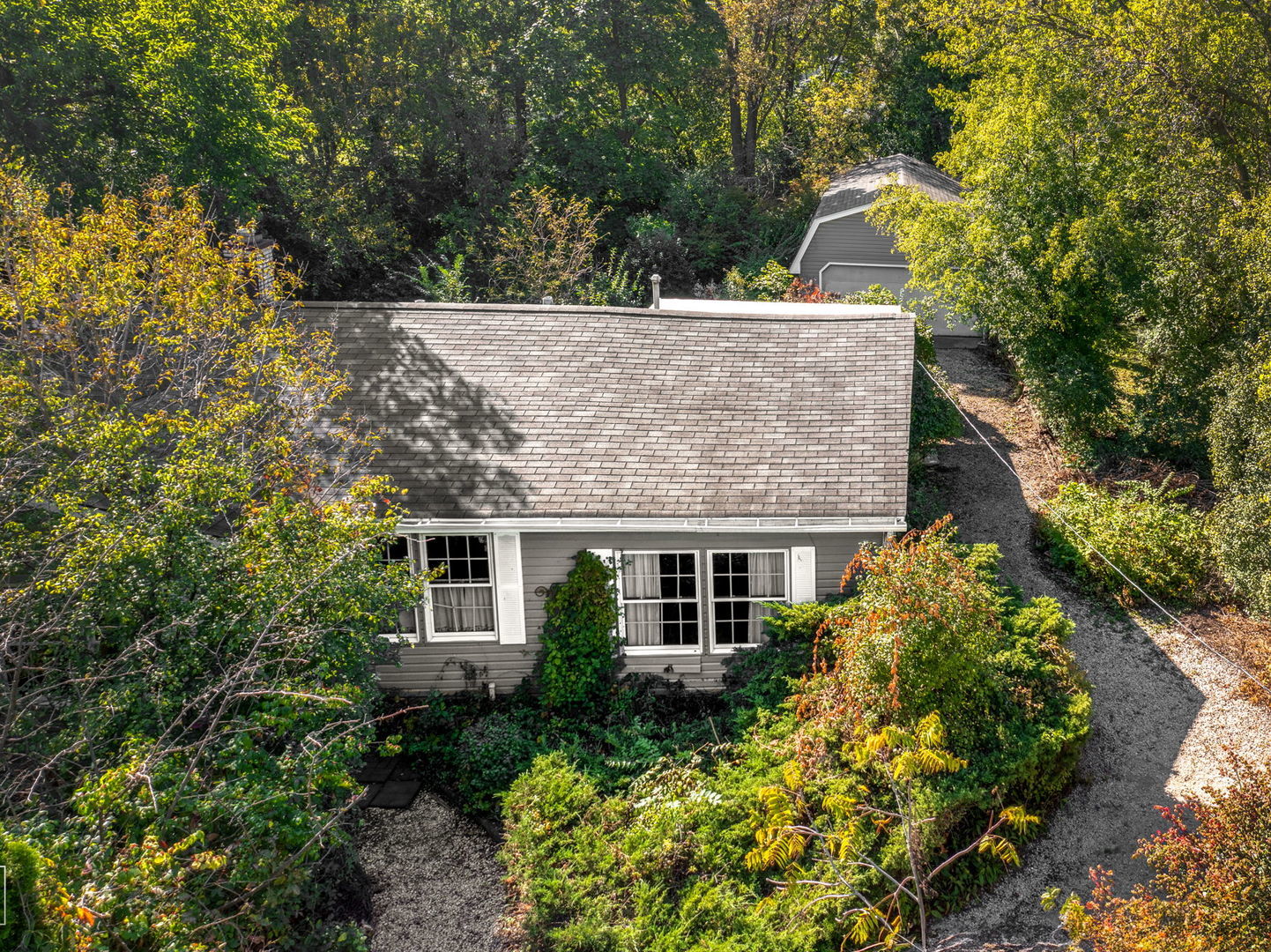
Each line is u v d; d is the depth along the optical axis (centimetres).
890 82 4703
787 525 1484
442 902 1221
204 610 1050
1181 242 2370
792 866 1159
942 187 3359
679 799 1280
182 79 2367
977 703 1320
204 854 807
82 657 1041
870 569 1316
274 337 1462
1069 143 2405
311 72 3634
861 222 3238
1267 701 1537
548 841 1205
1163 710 1549
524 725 1525
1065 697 1388
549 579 1569
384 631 1595
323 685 1142
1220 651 1678
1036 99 2752
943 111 4625
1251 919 899
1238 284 2238
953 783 1234
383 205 3584
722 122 4866
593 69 3797
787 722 1378
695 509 1509
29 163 2286
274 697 1034
